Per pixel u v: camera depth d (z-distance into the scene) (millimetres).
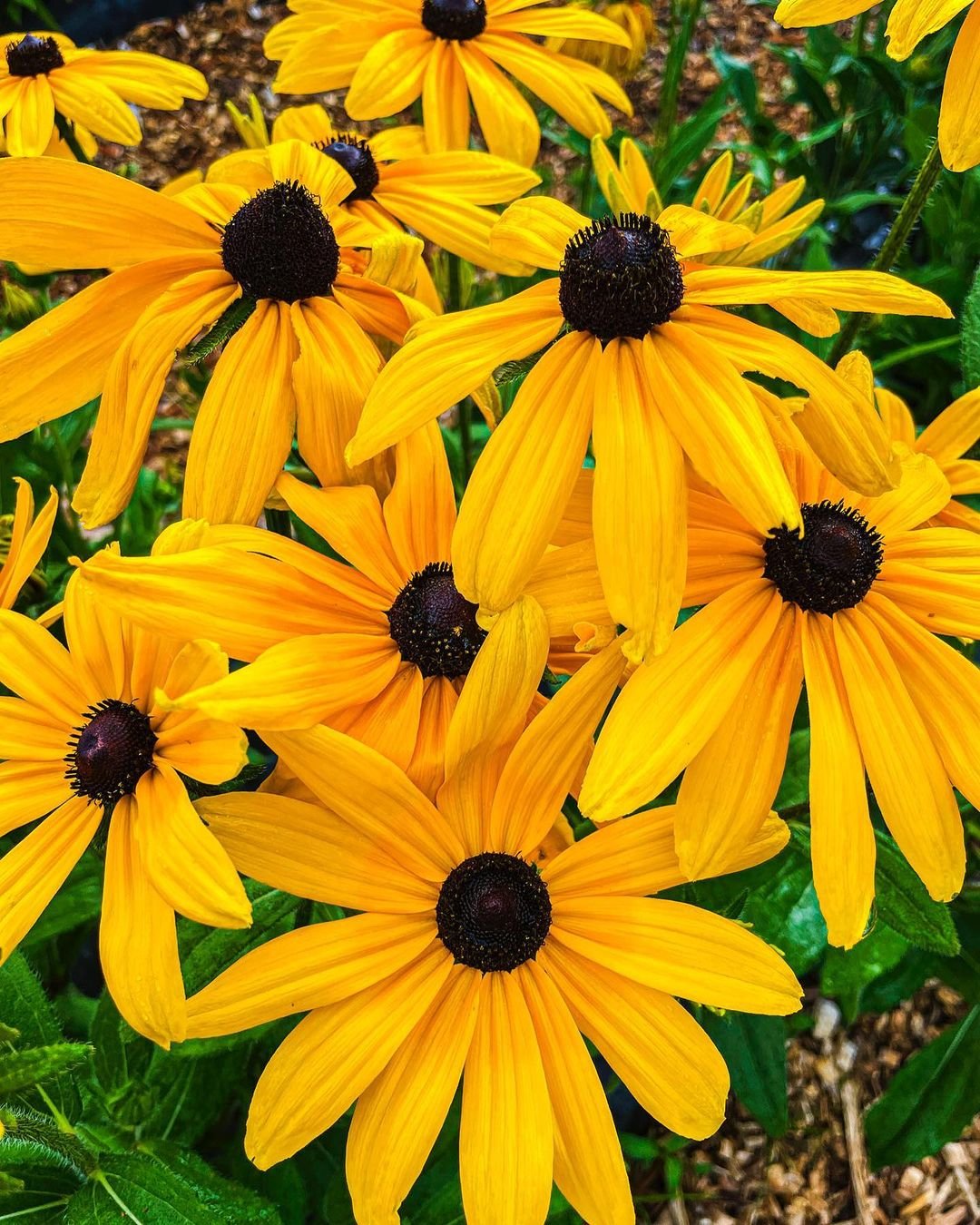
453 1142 416
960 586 330
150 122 941
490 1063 316
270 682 303
